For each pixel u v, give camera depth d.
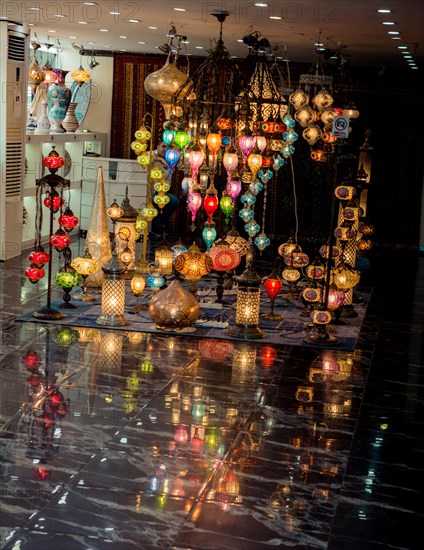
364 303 10.80
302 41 11.01
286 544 4.42
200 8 8.40
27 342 7.88
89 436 5.69
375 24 8.63
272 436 5.93
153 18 9.61
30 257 8.70
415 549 4.47
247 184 10.83
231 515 4.69
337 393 7.01
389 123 15.50
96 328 8.52
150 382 6.93
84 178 14.30
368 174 11.20
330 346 8.43
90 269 9.32
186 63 15.16
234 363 7.65
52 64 15.24
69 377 6.92
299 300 10.31
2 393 6.44
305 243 15.77
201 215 15.48
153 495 4.86
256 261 13.30
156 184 10.37
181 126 8.90
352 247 9.80
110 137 15.60
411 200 15.70
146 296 10.03
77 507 4.66
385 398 6.98
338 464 5.52
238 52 13.50
